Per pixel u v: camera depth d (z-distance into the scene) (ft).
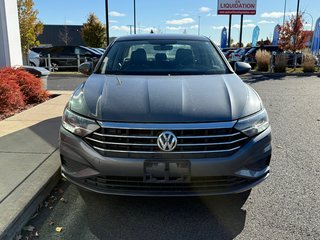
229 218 9.80
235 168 9.14
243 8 87.25
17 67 27.20
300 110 25.27
